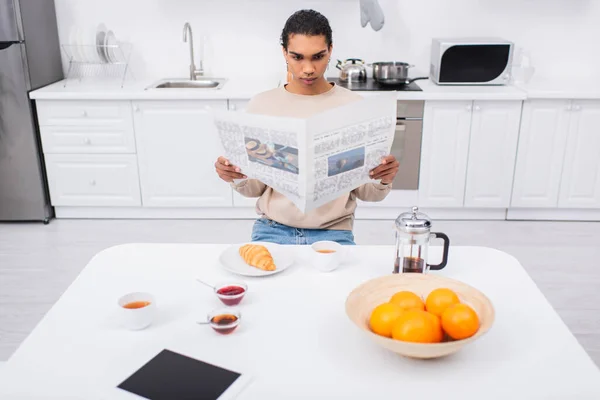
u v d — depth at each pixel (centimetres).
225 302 125
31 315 248
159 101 328
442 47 331
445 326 103
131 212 357
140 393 98
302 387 100
